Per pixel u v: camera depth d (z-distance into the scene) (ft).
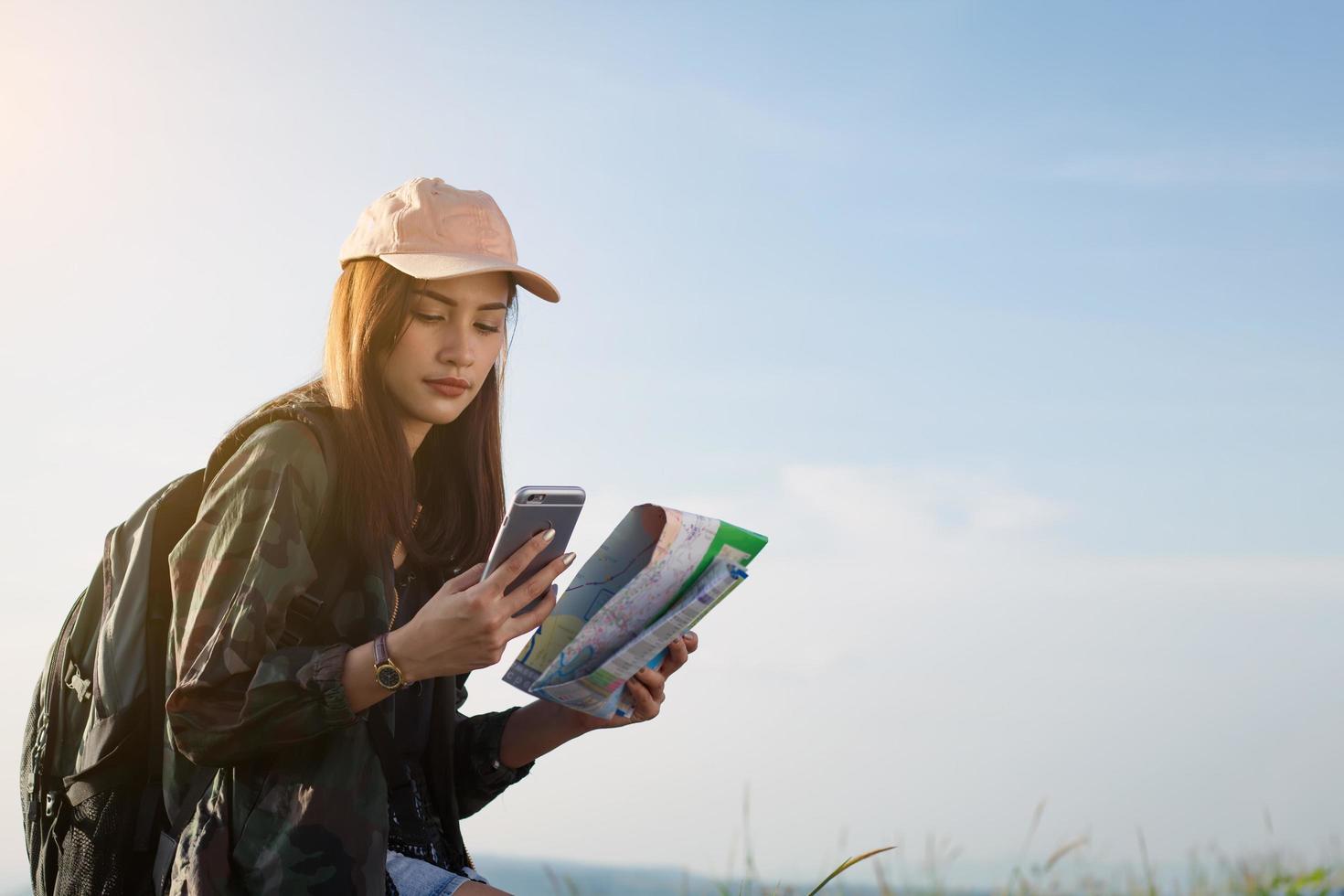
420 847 6.84
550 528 5.85
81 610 6.53
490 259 6.84
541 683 6.18
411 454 6.77
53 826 6.35
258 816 5.88
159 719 6.18
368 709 6.19
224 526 6.02
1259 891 12.75
